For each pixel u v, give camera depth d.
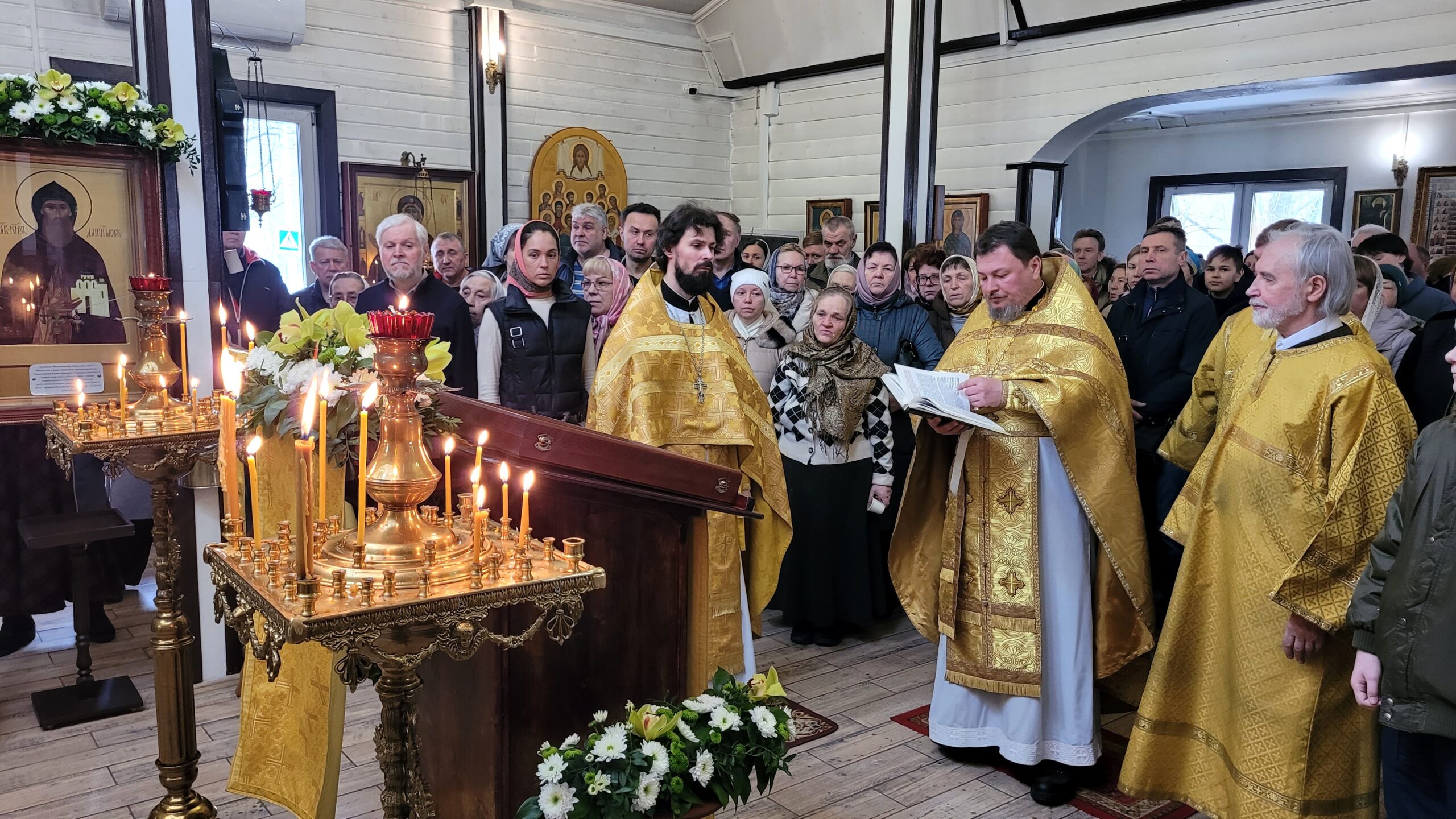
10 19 4.11
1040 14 6.92
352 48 7.16
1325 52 5.82
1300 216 10.27
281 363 1.85
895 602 4.27
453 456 1.81
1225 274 4.84
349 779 2.69
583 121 8.41
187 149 3.16
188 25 3.15
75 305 3.05
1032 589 2.62
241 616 1.34
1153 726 2.47
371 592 1.20
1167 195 11.27
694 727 1.84
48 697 3.14
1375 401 2.08
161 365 2.39
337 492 2.05
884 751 2.91
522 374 3.36
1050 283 2.75
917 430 2.81
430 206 7.58
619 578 2.03
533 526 1.92
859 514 3.81
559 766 1.70
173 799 2.35
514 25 7.91
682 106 9.03
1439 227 9.22
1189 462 3.06
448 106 7.64
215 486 3.20
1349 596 2.08
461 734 2.05
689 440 2.86
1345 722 2.19
